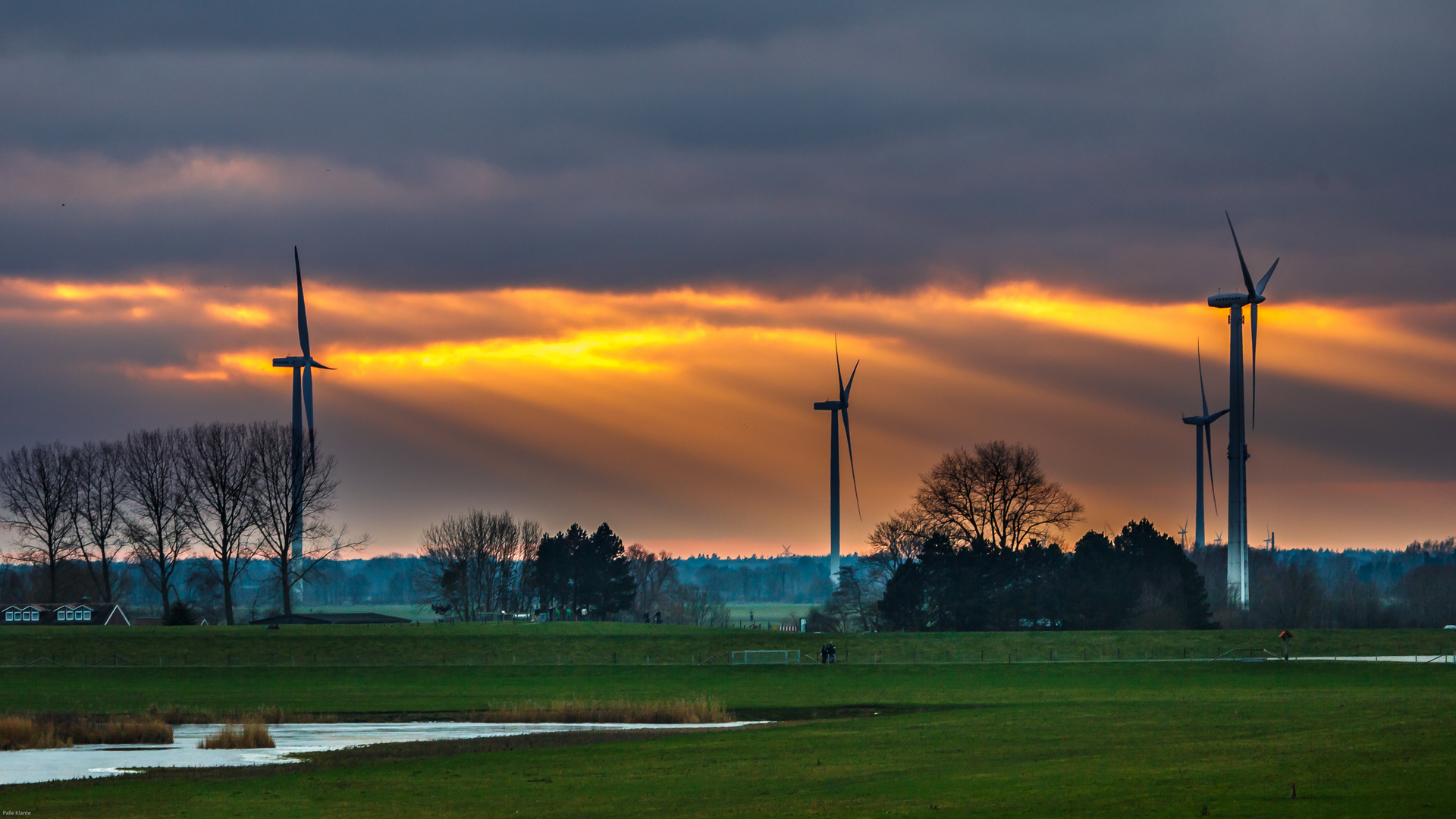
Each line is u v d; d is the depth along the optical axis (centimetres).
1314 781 3250
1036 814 3009
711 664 10231
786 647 11038
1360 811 2831
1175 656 10556
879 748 4619
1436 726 4472
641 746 4950
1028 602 13588
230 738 5538
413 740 5656
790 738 5109
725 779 3944
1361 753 3753
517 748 5197
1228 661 9719
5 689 8812
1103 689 7819
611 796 3678
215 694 8438
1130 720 5247
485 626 12412
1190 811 2941
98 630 11844
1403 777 3259
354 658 10738
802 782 3803
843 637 11450
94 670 10031
